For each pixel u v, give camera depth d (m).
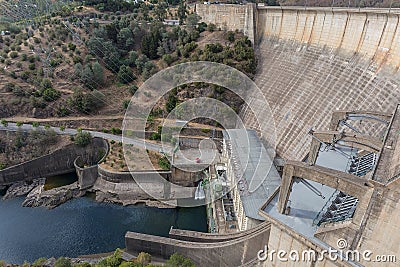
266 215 22.52
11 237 47.53
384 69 47.22
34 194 55.97
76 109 70.50
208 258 34.66
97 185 57.00
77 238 47.44
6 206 54.03
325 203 23.84
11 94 69.12
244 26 84.38
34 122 66.81
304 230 21.06
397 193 16.53
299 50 66.94
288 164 21.06
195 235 37.12
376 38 49.91
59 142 62.66
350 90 50.28
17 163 59.97
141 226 49.62
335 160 28.30
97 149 63.84
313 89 56.66
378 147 25.12
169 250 36.34
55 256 44.28
